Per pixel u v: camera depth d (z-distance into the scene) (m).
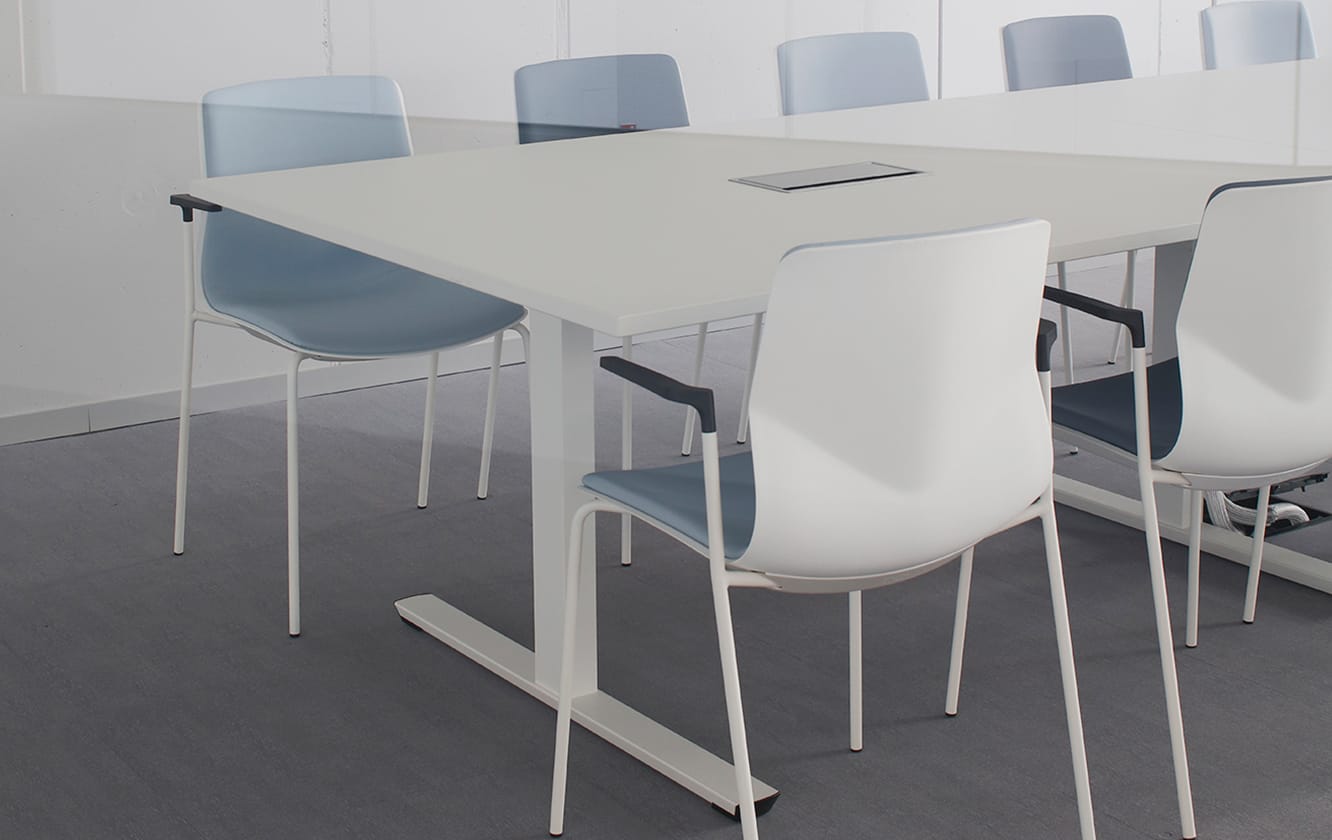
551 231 2.32
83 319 3.84
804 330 1.72
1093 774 2.30
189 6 3.76
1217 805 2.22
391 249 2.24
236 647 2.74
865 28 4.80
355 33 3.97
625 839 2.14
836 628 2.81
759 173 2.85
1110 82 4.07
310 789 2.27
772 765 2.33
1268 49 4.25
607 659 2.69
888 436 1.80
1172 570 3.05
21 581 3.02
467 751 2.38
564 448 2.35
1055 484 3.44
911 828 2.16
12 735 2.44
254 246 3.07
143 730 2.45
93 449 3.77
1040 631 2.79
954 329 1.77
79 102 3.70
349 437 3.86
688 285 1.96
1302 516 3.20
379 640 2.77
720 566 1.83
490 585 3.00
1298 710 2.49
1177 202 2.54
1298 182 2.10
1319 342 2.21
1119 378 2.67
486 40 4.16
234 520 3.33
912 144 3.16
